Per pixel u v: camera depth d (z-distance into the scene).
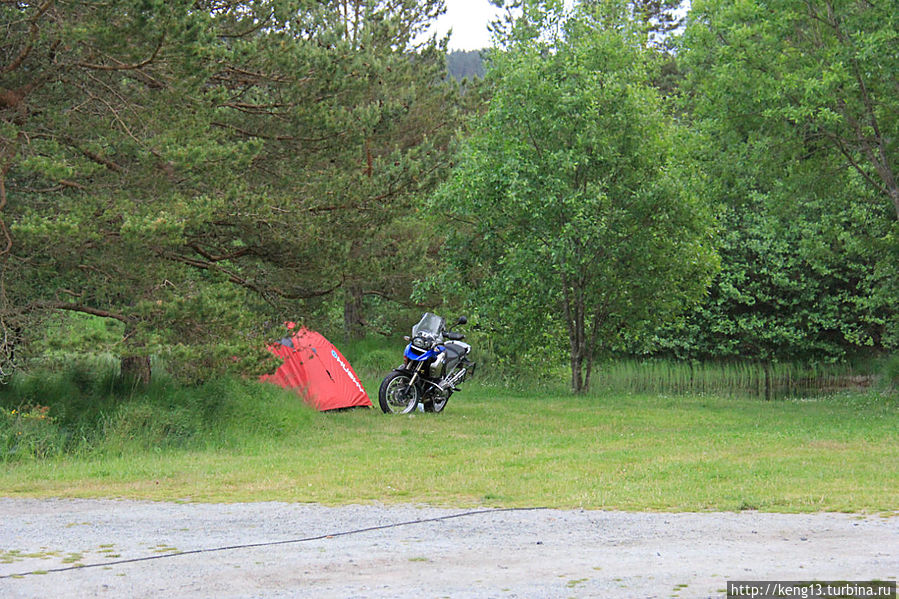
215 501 8.36
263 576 5.44
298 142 15.79
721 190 19.00
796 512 7.42
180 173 12.96
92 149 12.52
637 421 15.85
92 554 6.10
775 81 17.31
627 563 5.67
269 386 16.06
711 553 5.93
